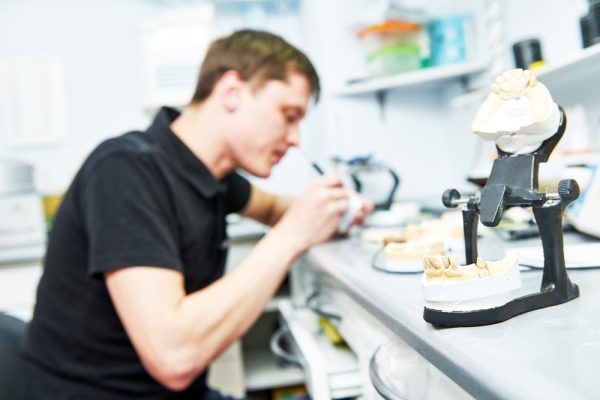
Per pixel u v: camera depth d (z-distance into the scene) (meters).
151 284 0.66
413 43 1.44
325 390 0.68
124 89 1.88
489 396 0.29
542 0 1.10
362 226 1.04
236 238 1.36
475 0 1.39
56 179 1.88
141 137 0.84
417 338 0.39
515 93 0.41
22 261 1.31
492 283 0.37
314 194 0.82
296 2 1.91
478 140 1.38
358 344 0.67
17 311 1.31
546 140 0.41
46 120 1.86
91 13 1.86
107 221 0.68
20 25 1.84
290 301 1.29
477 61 1.36
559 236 0.40
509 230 0.73
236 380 1.36
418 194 1.61
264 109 0.87
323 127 1.64
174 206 0.80
